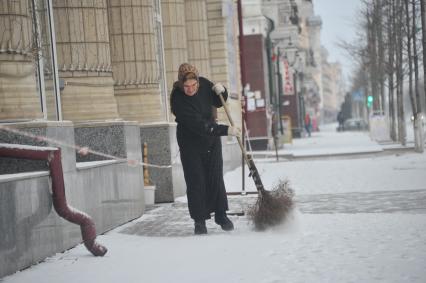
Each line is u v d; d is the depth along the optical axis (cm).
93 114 1897
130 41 2328
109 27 2334
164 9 2847
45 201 1253
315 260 1114
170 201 2247
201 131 1455
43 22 1681
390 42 5431
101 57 1925
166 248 1303
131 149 1862
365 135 9050
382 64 6169
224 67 3856
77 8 1891
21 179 1168
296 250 1210
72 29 1884
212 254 1212
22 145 1252
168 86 2850
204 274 1048
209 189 1495
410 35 4719
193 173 1479
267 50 6862
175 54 2850
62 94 1869
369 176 2806
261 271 1048
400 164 3359
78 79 1888
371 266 1048
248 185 2683
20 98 1368
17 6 1373
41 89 1589
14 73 1362
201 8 3384
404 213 1659
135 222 1752
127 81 2333
